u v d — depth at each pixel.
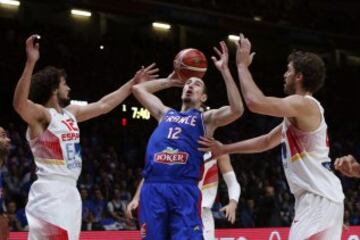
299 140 7.81
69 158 9.17
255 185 29.94
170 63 38.94
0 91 32.38
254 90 7.44
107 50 36.62
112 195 25.45
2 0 33.72
